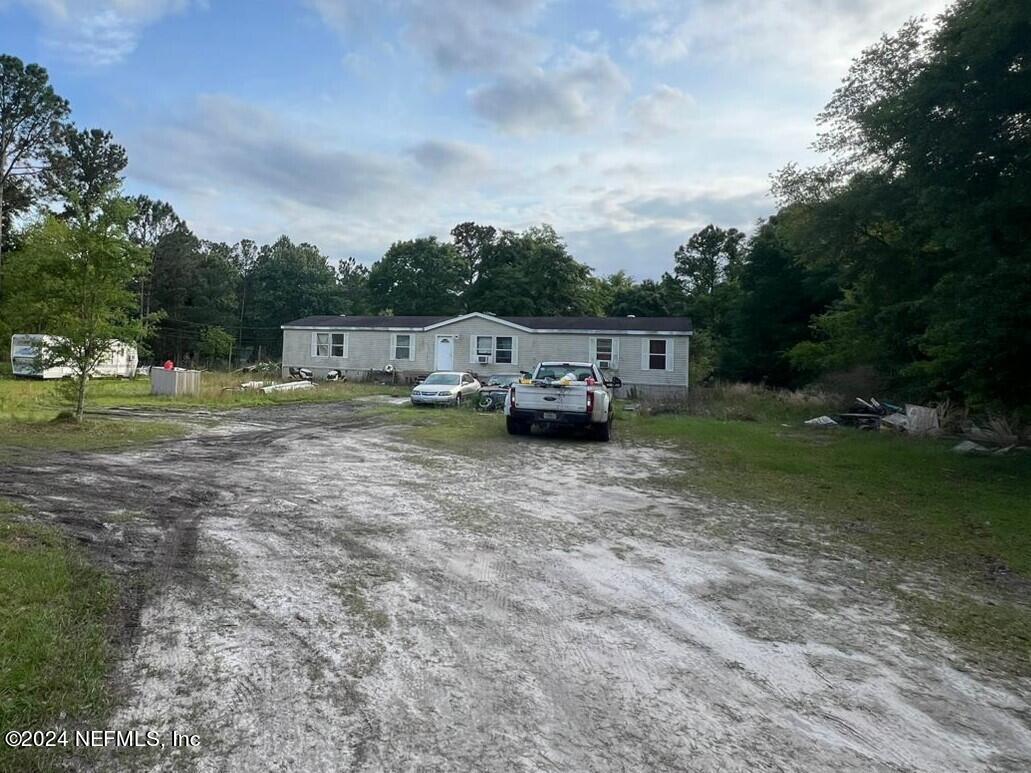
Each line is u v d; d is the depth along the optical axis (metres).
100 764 2.32
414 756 2.43
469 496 7.19
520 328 28.03
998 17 8.88
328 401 20.73
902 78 14.13
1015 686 3.22
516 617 3.81
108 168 41.44
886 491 8.33
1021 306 9.66
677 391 26.19
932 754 2.61
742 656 3.42
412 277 53.94
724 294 46.88
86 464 8.21
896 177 14.25
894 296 17.09
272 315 60.12
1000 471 9.75
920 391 17.52
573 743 2.56
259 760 2.38
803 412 19.56
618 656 3.35
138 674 2.97
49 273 11.73
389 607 3.88
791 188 19.34
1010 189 9.76
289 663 3.14
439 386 20.16
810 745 2.62
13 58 34.81
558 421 12.49
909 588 4.69
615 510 6.80
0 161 35.84
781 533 6.12
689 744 2.59
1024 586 4.84
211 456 9.30
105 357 12.20
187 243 52.19
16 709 2.58
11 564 4.12
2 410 13.40
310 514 6.06
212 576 4.30
